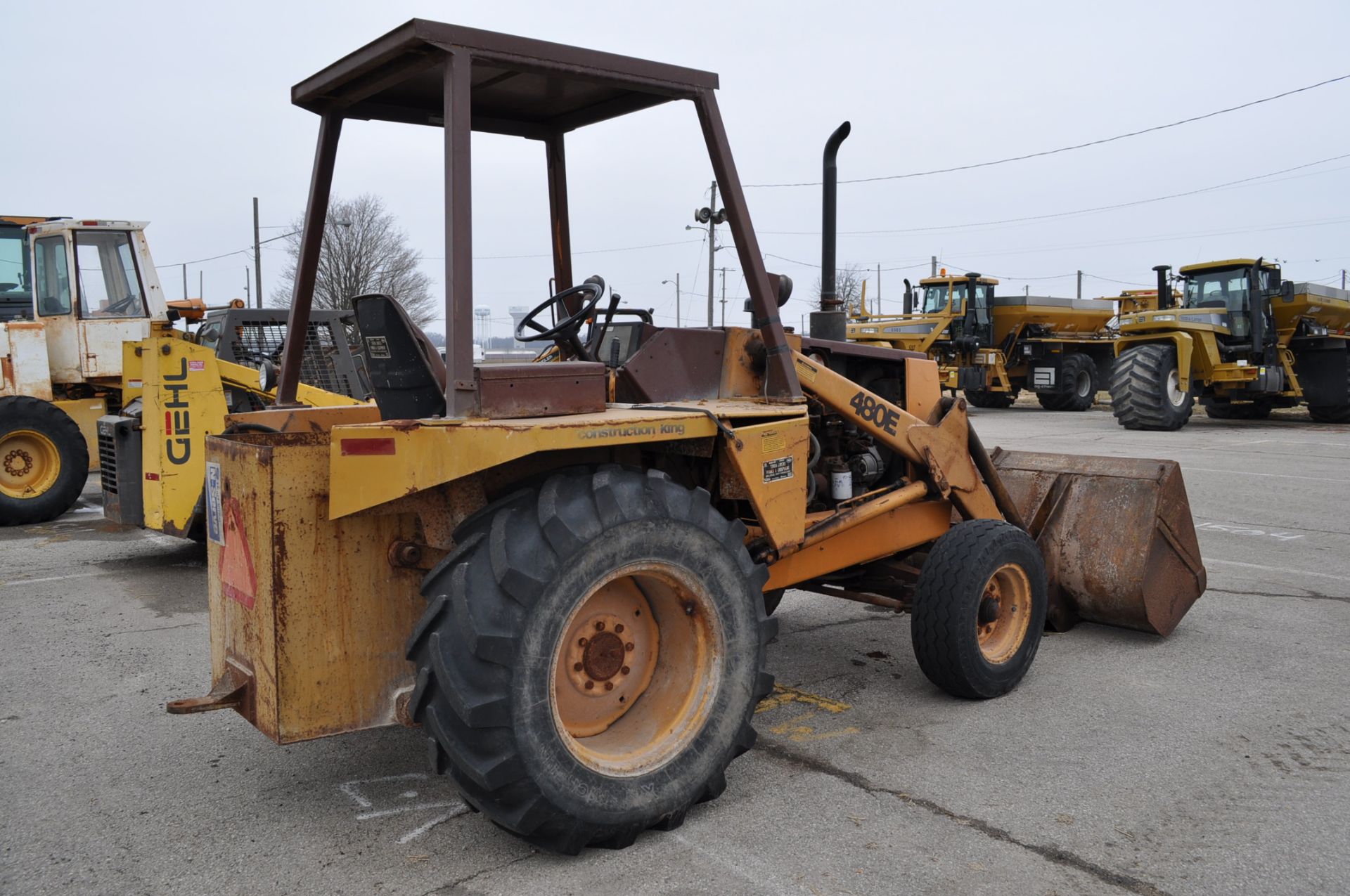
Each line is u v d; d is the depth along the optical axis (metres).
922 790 3.03
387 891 2.46
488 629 2.35
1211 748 3.35
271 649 2.59
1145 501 4.52
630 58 2.89
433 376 3.07
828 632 4.86
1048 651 4.47
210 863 2.62
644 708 2.86
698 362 3.39
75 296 9.05
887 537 4.07
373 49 2.66
